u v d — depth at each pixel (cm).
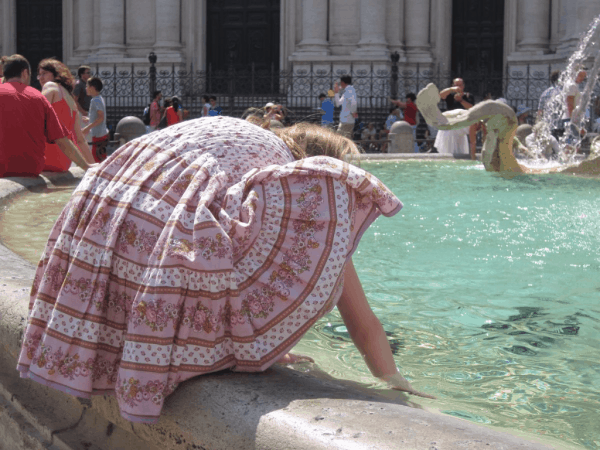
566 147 1103
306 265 159
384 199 170
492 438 115
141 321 148
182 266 150
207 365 150
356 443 115
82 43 2453
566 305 269
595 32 1936
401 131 1404
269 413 129
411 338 229
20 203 516
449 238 416
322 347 221
